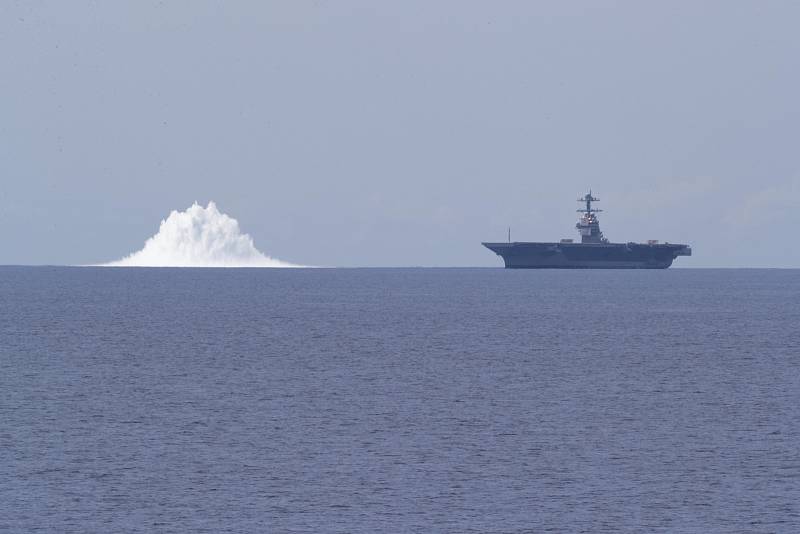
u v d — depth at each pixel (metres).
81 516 185.75
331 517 186.38
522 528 181.75
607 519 186.88
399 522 184.25
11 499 195.00
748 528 182.75
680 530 181.50
